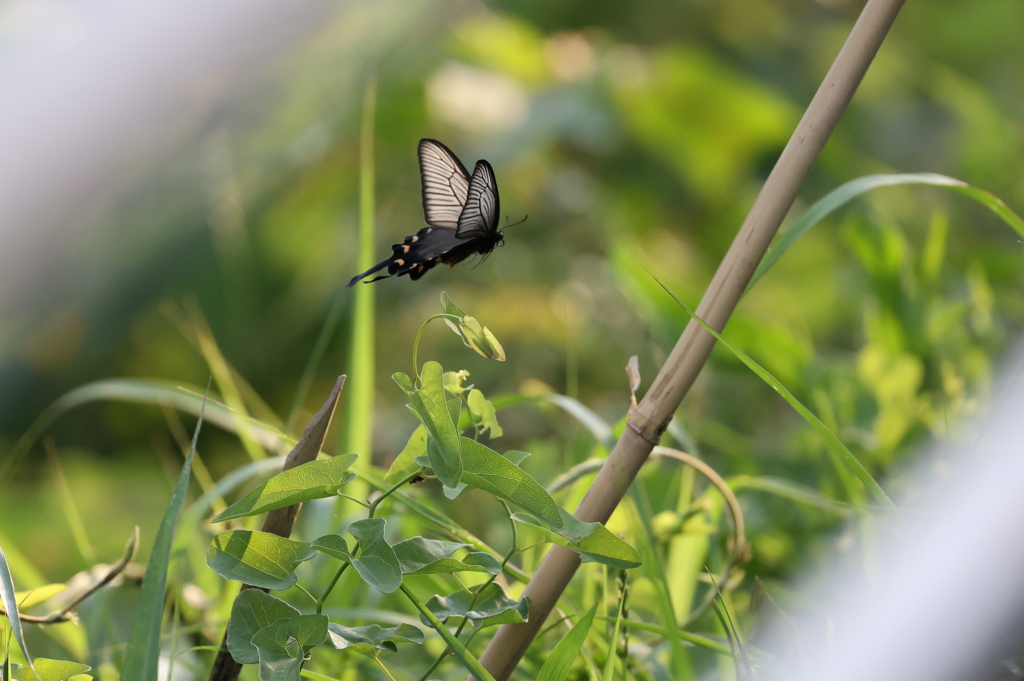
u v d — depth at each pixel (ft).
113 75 19.40
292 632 7.96
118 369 23.79
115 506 18.31
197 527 9.21
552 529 7.97
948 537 8.41
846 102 8.12
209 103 21.29
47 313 22.06
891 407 10.87
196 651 8.82
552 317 22.67
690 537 8.96
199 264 23.35
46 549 16.80
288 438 8.50
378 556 7.95
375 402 22.41
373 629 8.04
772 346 11.84
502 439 19.15
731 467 11.97
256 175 23.79
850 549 9.00
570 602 8.87
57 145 19.52
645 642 8.83
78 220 20.74
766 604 8.69
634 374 8.20
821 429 8.16
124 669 7.79
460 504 12.55
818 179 23.29
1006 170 19.03
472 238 8.42
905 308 11.92
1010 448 8.42
